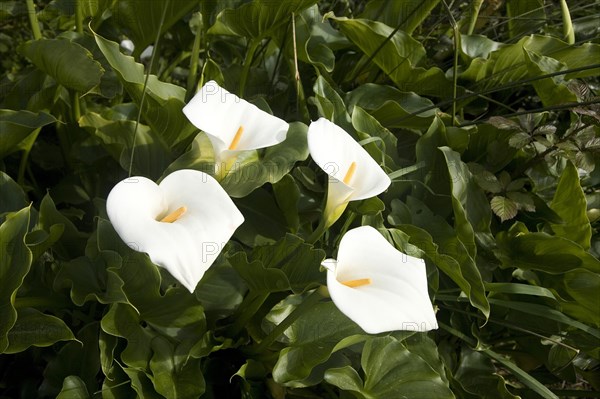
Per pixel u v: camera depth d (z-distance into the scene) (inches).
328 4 82.0
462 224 59.2
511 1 80.2
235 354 57.6
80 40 62.2
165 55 82.2
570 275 60.2
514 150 65.3
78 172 63.8
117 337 53.1
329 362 55.1
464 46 71.5
